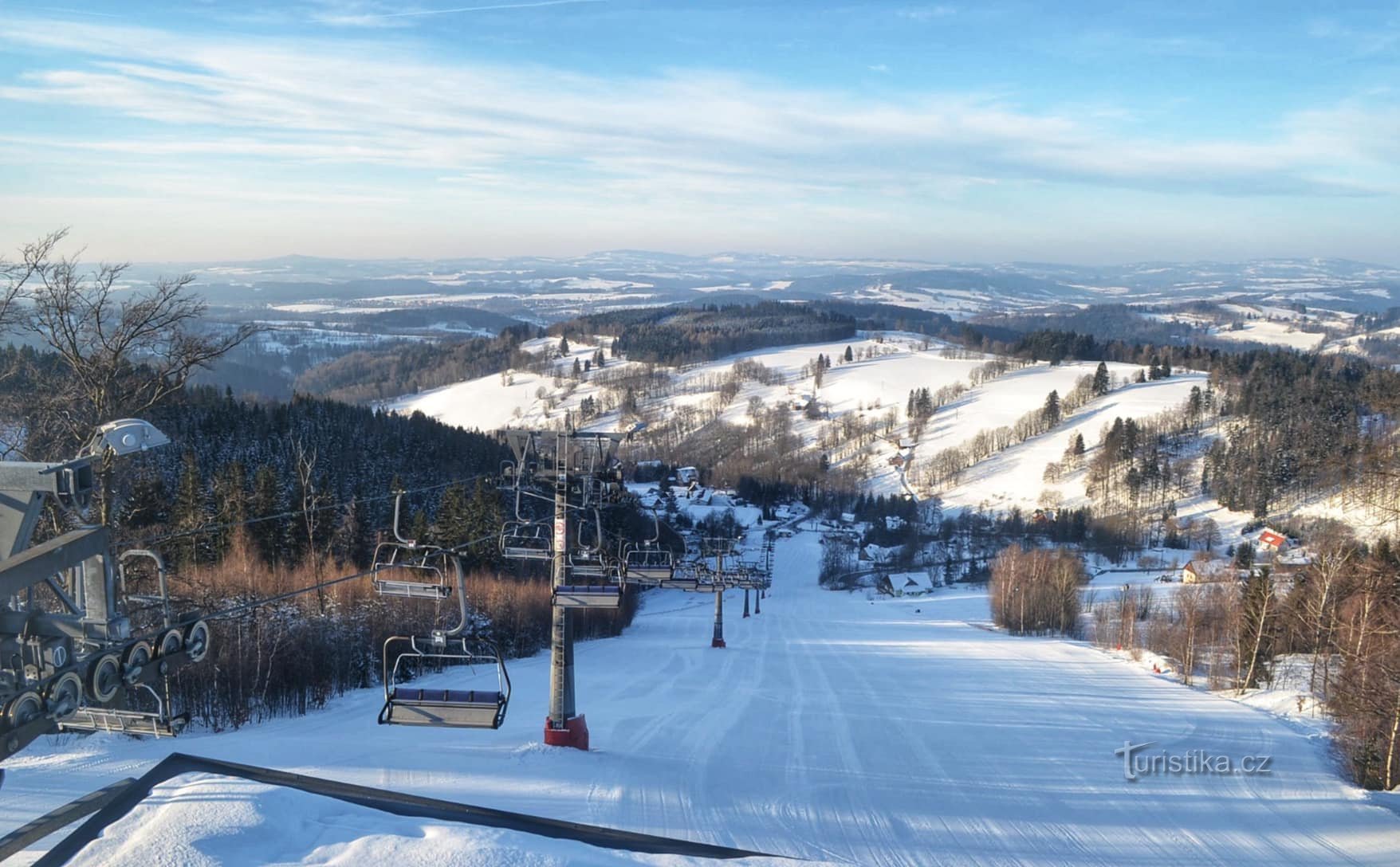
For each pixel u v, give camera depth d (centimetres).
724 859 1280
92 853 1010
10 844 1073
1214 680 4122
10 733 609
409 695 1539
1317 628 3484
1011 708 3166
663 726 2553
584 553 2216
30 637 684
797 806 1800
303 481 4459
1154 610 6612
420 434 9094
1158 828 1847
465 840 1127
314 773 1736
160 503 4681
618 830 1380
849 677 3978
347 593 4078
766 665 4341
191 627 774
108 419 2316
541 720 2561
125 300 2412
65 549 648
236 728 2539
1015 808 1922
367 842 1098
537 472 2197
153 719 745
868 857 1560
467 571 5188
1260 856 1717
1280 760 2452
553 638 2158
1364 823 1917
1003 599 7125
